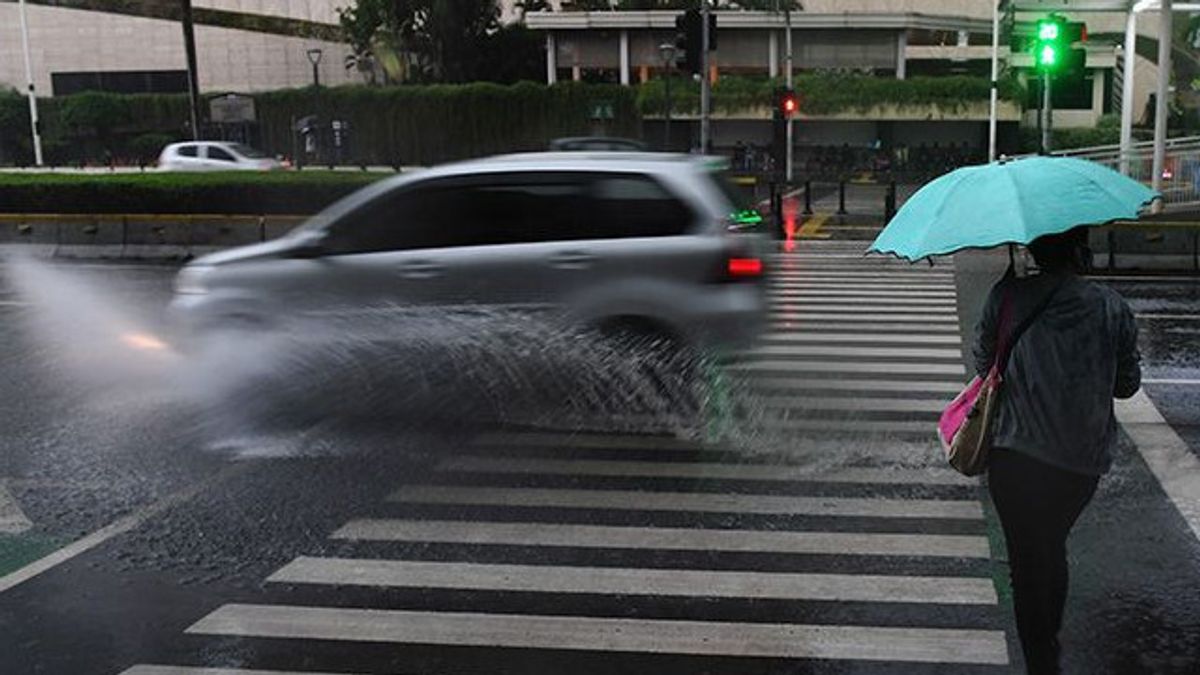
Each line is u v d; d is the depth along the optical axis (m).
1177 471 6.64
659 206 7.82
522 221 7.97
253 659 4.36
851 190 35.44
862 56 50.38
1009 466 3.73
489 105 51.94
